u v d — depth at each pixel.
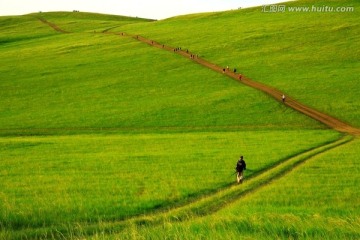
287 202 28.08
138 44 167.00
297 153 50.69
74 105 97.38
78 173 41.09
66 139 67.94
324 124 74.06
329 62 118.56
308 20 171.88
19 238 21.39
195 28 188.50
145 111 88.81
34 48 178.88
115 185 35.38
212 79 112.31
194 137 66.50
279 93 95.44
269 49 138.25
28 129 79.19
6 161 48.47
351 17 167.62
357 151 50.34
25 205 28.36
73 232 22.00
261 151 51.75
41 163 46.88
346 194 30.16
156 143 61.41
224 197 31.06
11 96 108.38
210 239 16.75
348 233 17.34
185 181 36.59
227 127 75.88
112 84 115.25
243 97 94.00
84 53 159.50
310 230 18.00
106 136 71.69
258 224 19.58
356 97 88.50
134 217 26.22
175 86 108.75
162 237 17.27
